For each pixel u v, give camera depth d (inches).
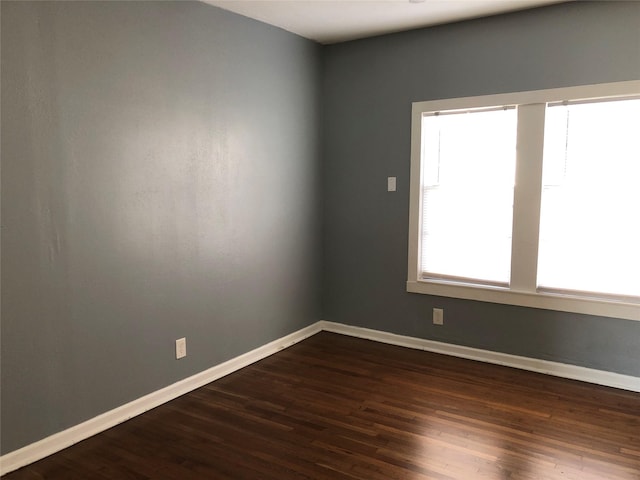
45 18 91.1
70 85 95.7
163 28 113.7
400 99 153.7
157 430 106.3
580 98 126.0
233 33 132.4
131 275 110.3
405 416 112.3
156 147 113.8
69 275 98.3
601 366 130.1
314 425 108.3
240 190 138.3
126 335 110.2
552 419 110.5
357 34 154.5
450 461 94.0
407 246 157.2
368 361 147.4
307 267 168.7
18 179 89.0
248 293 143.9
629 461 93.9
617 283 127.0
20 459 92.6
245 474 90.2
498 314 143.9
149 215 113.3
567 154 130.2
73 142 97.0
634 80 119.6
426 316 156.4
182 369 124.5
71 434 100.4
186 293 124.1
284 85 151.7
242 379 134.1
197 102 123.4
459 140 145.6
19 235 89.9
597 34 122.7
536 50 130.7
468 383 130.9
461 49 141.7
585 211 129.3
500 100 136.6
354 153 164.9
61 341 97.8
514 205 137.5
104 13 101.0
